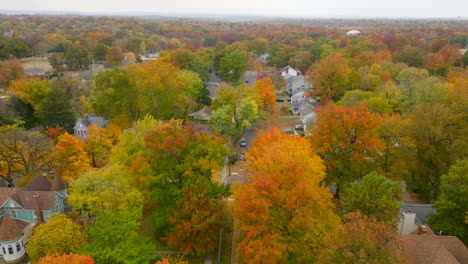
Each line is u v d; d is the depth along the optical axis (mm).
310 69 116500
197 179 33500
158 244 36688
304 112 81875
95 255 26438
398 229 35156
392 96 67938
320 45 156625
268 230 28719
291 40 192875
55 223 32469
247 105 65562
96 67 138875
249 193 29156
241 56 118125
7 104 76750
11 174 48500
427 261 25844
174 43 199750
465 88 58406
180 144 35688
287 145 36562
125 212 29812
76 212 36875
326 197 32125
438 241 26797
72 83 86562
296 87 111250
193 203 32094
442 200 33531
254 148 41188
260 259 26203
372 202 32438
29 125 78062
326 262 22016
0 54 145875
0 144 45000
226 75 130625
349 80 85062
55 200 39406
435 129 43594
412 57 112312
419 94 63219
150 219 40844
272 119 77562
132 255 27047
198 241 32906
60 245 31422
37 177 42906
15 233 35312
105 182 36094
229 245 36719
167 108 67562
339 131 40938
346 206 33688
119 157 42031
